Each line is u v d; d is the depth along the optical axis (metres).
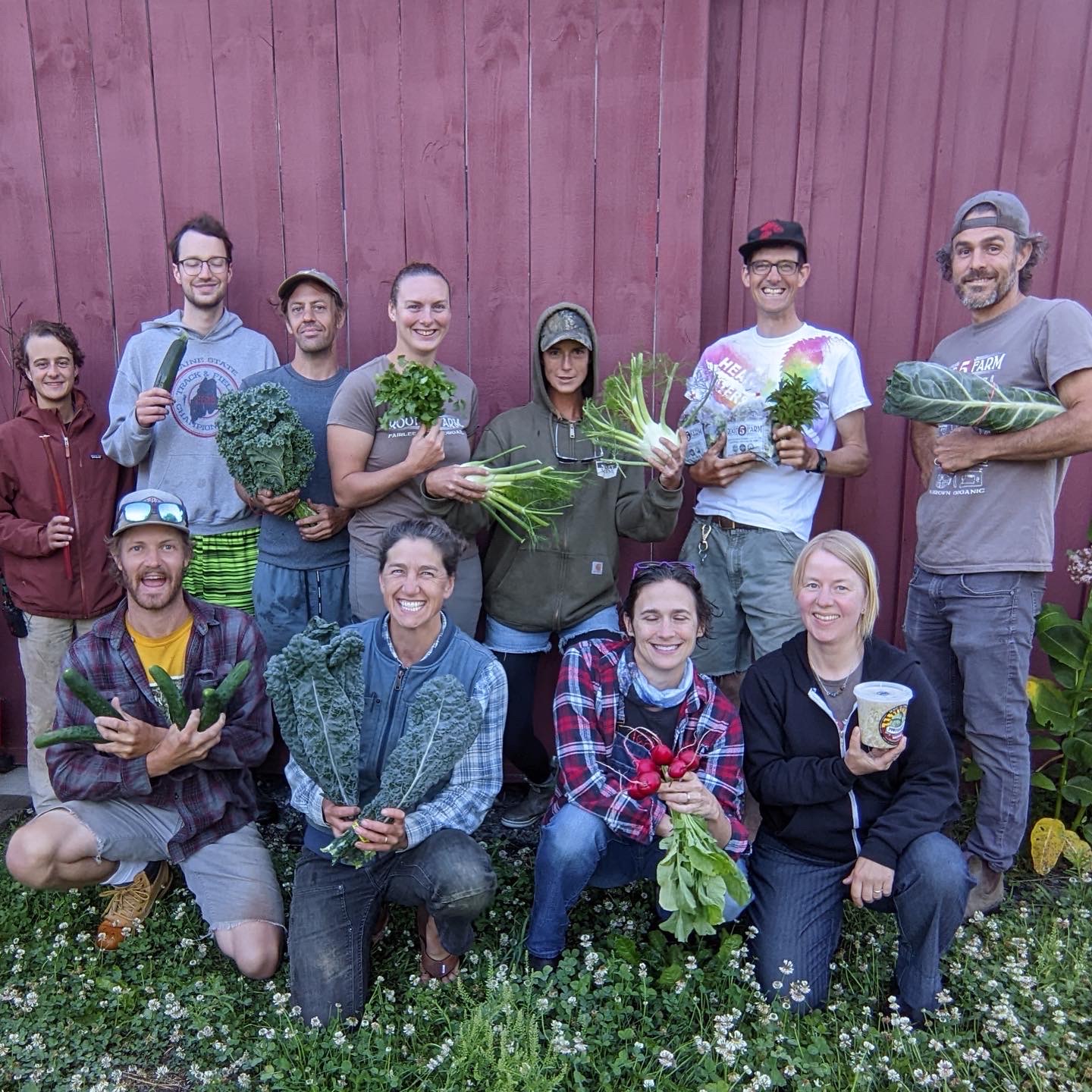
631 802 2.47
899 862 2.42
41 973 2.57
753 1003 2.37
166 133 3.62
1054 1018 2.27
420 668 2.56
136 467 3.60
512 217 3.56
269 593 3.25
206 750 2.51
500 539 3.33
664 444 2.99
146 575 2.55
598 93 3.43
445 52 3.46
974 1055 2.15
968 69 3.43
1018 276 2.89
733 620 3.30
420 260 3.62
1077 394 2.65
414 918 2.87
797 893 2.57
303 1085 2.16
